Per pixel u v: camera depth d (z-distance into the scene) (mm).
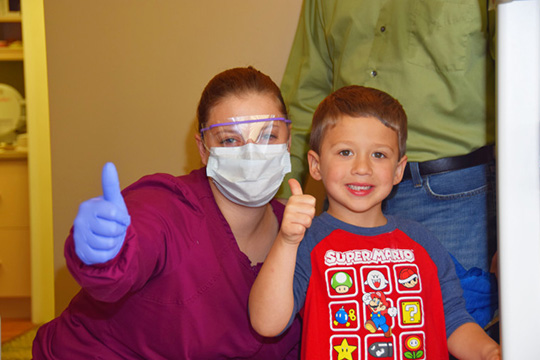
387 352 1074
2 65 3432
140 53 2215
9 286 3213
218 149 1186
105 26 2232
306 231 1175
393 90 1424
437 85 1375
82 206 731
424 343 1088
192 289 1137
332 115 1201
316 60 1664
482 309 1381
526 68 754
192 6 2166
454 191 1360
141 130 2238
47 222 3137
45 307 3125
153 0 2191
